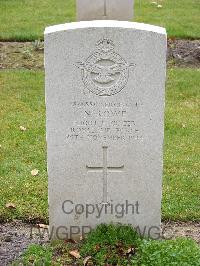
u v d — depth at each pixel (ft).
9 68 15.47
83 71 8.22
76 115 8.41
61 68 8.20
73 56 8.15
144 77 8.23
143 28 8.07
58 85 8.27
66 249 8.72
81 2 14.55
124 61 8.18
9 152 11.29
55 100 8.34
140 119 8.42
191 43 17.19
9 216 9.50
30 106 13.26
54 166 8.64
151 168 8.63
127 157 8.59
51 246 8.84
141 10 20.58
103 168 8.65
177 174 10.64
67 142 8.53
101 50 8.13
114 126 8.45
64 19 19.38
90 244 8.64
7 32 17.80
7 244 8.93
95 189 8.75
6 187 10.15
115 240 8.62
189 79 14.78
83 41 8.09
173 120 12.71
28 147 11.48
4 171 10.64
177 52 16.47
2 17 19.61
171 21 19.29
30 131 12.10
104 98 8.33
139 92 8.30
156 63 8.17
